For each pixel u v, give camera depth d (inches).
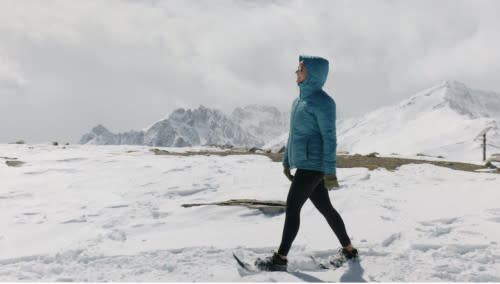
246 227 174.7
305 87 126.0
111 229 172.4
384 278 117.6
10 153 432.8
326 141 121.2
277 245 145.9
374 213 189.8
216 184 268.4
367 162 398.3
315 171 125.4
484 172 366.3
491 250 137.5
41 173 313.0
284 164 140.3
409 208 203.8
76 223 181.6
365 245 146.1
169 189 249.8
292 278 117.5
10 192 247.8
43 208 211.6
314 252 140.0
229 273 120.8
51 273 123.5
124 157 400.2
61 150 473.4
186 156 419.8
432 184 277.9
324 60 125.2
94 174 307.3
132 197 235.1
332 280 116.3
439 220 180.5
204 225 180.1
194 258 133.6
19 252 144.5
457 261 130.2
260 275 119.7
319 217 186.1
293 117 129.1
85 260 133.4
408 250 141.9
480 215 184.9
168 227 177.5
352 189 250.8
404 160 426.9
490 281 115.4
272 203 205.5
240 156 419.8
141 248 143.9
